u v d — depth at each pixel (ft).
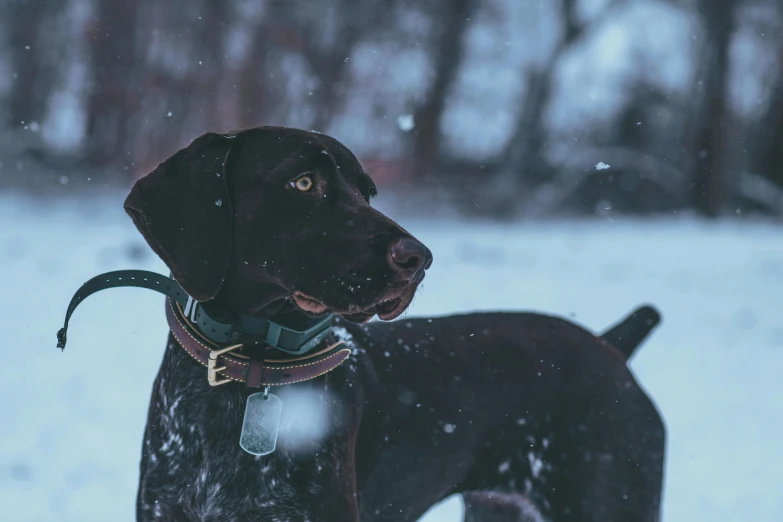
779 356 28.86
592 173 94.58
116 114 93.25
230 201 9.67
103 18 93.04
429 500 11.23
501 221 87.10
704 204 97.55
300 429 9.50
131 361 25.21
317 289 9.52
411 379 10.98
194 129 96.73
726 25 99.76
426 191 90.58
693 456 19.25
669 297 40.29
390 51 102.06
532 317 12.33
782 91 106.01
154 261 42.88
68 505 15.29
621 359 12.35
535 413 11.48
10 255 43.91
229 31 96.99
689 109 102.17
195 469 9.58
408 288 9.53
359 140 101.91
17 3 98.43
